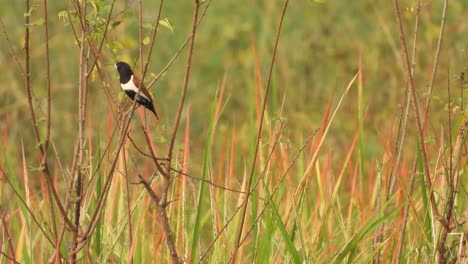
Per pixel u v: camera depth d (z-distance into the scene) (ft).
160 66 71.46
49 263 30.91
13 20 66.03
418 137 33.40
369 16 72.13
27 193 35.22
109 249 34.78
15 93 62.59
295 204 33.96
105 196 30.30
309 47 71.97
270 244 34.50
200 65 72.59
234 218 35.55
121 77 29.43
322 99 67.31
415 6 34.47
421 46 62.95
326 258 35.37
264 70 71.41
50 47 64.54
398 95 64.59
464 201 34.40
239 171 54.60
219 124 68.49
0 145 40.78
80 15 28.86
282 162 35.78
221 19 75.31
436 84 58.95
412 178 34.42
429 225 33.91
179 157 37.29
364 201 37.63
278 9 75.87
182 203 34.42
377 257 35.19
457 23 66.44
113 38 29.89
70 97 63.41
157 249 35.60
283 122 34.73
